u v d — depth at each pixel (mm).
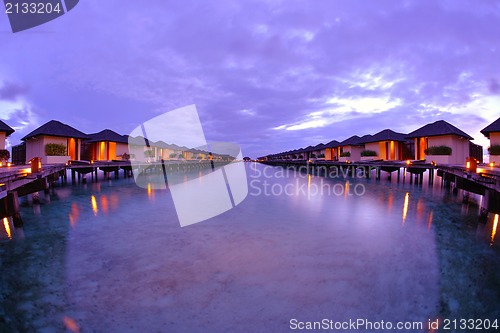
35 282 4188
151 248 5617
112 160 23797
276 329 3102
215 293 3830
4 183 6191
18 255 5285
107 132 25234
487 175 6820
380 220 7836
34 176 8578
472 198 11461
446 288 3947
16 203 7098
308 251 5383
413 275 4324
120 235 6527
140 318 3305
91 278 4316
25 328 3133
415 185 16125
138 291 3912
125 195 13180
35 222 7809
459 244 5707
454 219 7832
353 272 4457
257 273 4453
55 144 18234
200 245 5781
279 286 4012
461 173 9414
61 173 18016
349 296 3746
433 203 10383
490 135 13867
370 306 3516
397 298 3688
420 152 19703
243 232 6676
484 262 4801
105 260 5023
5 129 14008
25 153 20375
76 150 20562
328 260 4930
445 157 16750
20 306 3568
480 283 4059
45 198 11891
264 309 3467
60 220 8055
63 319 3301
